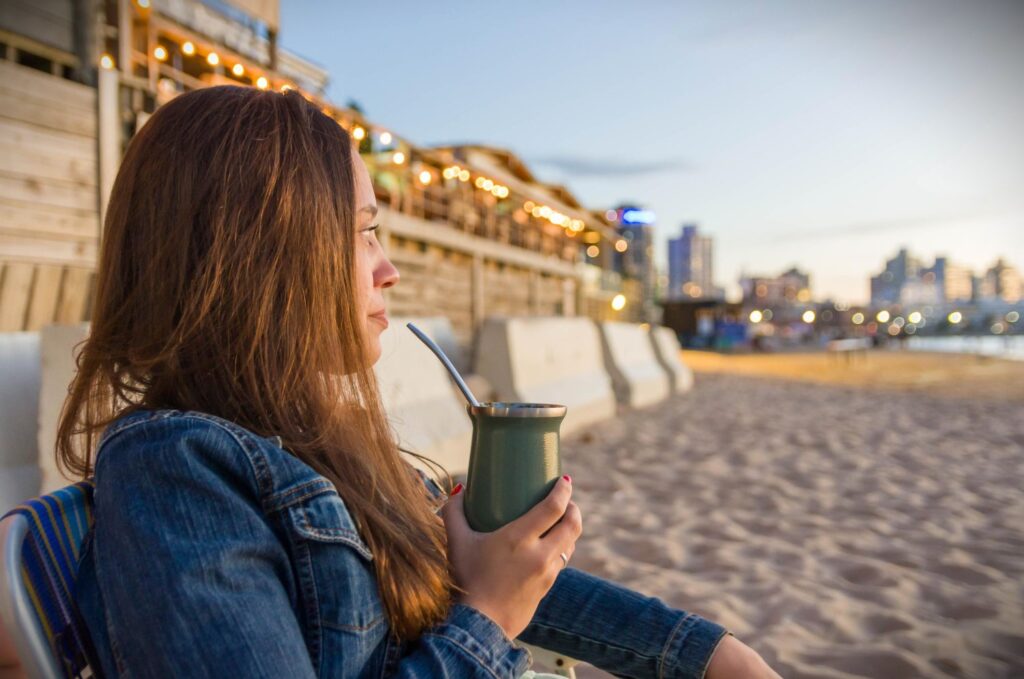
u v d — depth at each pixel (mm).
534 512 940
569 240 20469
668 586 3496
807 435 8055
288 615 790
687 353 32188
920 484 5684
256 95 977
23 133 5195
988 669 2730
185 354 909
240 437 854
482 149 17250
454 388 6543
